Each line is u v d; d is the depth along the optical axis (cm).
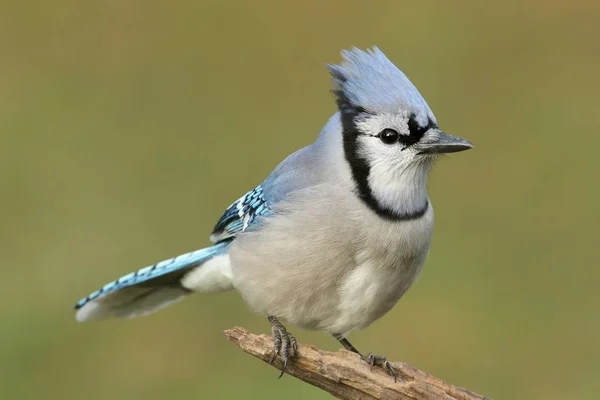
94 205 1359
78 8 1773
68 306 1187
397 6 1822
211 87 1639
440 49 1731
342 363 723
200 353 1127
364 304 795
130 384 1090
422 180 792
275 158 1470
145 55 1711
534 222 1340
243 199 859
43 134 1509
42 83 1631
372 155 777
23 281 1228
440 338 1148
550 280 1239
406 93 777
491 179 1423
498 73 1684
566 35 1770
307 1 1805
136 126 1543
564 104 1606
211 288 902
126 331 1145
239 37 1752
